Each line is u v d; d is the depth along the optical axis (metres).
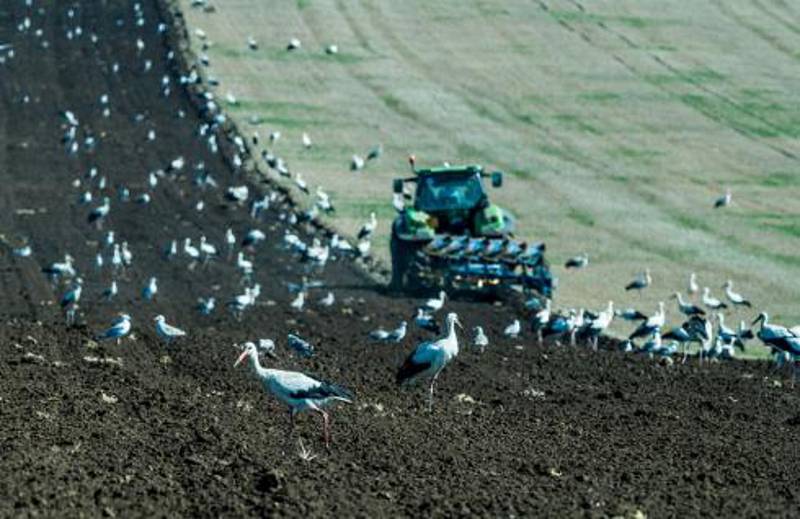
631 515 77.38
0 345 124.31
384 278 184.75
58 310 153.62
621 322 167.25
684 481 87.00
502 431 99.69
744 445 99.25
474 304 166.00
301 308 160.00
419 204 179.88
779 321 172.75
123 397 102.94
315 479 81.44
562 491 82.31
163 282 175.62
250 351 87.94
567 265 188.50
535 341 146.88
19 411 93.69
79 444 85.69
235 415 98.75
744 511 80.25
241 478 80.25
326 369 123.25
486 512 76.56
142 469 81.25
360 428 96.44
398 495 79.31
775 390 124.19
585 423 104.81
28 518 69.81
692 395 119.81
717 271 197.12
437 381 119.88
